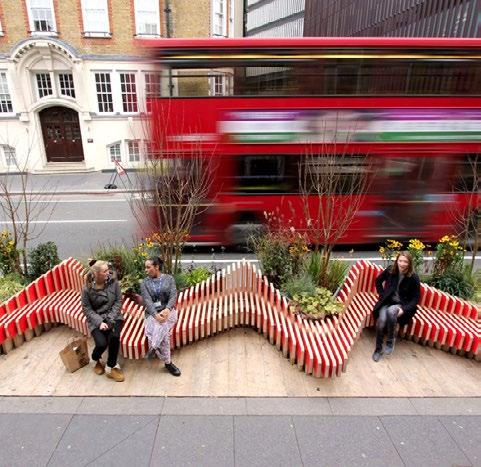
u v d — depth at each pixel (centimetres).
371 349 518
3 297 555
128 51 1872
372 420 392
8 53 1781
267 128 775
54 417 390
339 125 770
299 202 831
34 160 1942
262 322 536
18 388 432
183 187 619
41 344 517
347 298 552
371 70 748
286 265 597
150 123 723
